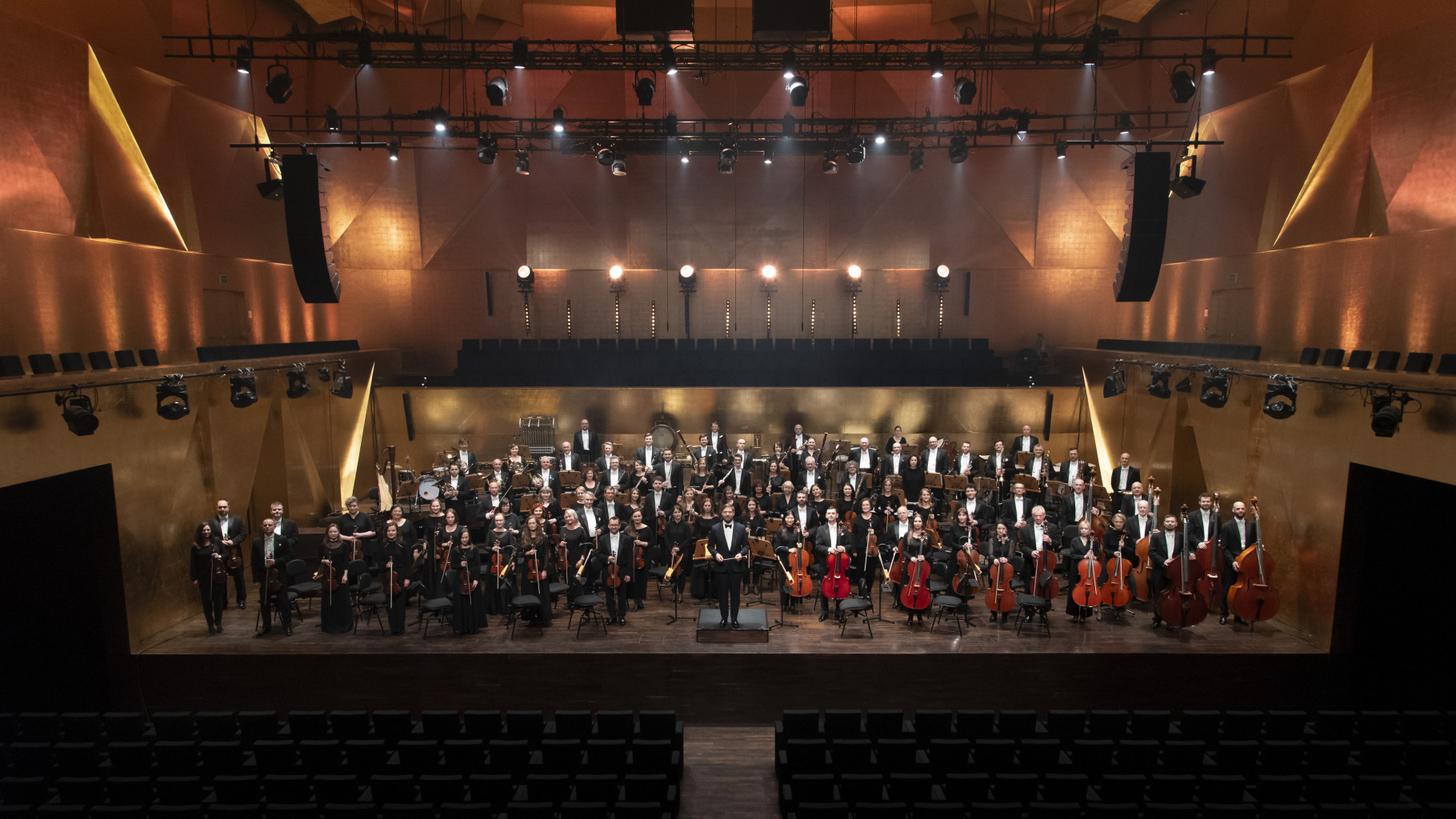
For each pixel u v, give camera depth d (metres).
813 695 10.73
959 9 18.67
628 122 16.17
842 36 19.55
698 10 19.27
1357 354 10.90
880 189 20.34
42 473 9.54
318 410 16.06
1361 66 11.39
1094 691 10.71
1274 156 13.41
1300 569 11.58
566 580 11.77
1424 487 10.69
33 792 7.84
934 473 13.97
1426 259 10.04
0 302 9.51
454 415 18.14
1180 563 11.05
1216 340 15.03
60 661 10.97
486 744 8.62
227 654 10.80
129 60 12.12
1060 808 7.13
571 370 19.47
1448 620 10.82
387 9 17.58
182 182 13.26
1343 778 7.64
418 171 19.69
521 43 13.57
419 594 12.11
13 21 10.10
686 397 18.17
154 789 8.00
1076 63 15.46
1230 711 9.52
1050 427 18.33
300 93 17.45
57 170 10.70
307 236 12.87
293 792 7.74
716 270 20.56
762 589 12.97
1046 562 11.34
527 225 20.19
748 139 19.08
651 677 10.75
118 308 11.56
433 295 20.06
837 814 7.27
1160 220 12.61
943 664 10.63
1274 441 12.28
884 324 20.58
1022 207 20.09
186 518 12.32
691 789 9.26
